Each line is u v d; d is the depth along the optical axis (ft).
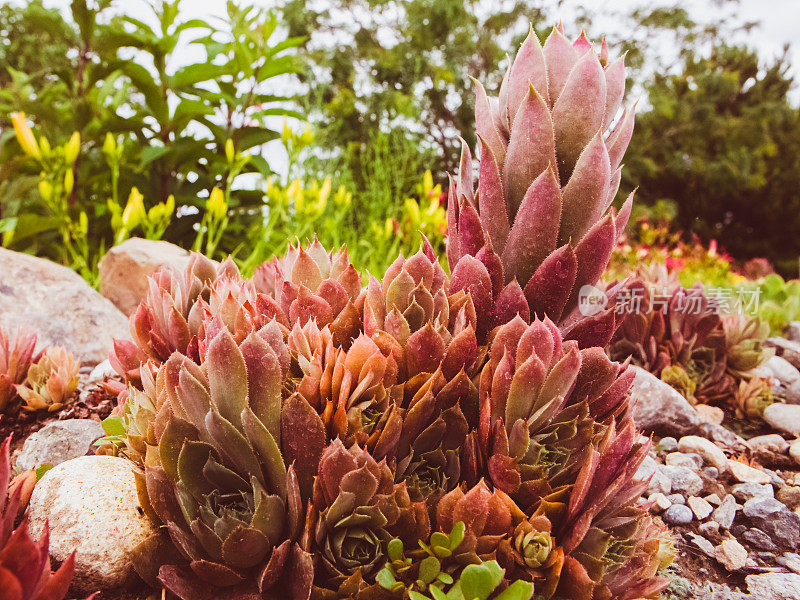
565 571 0.66
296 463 0.66
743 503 1.24
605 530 0.73
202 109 2.28
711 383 1.70
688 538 1.12
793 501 1.26
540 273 0.73
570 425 0.70
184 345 0.93
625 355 1.70
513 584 0.63
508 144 0.78
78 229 2.03
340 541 0.63
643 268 2.00
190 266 1.04
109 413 1.22
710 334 1.72
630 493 0.72
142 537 0.75
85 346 1.57
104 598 0.73
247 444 0.64
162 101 2.33
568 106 0.74
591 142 0.72
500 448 0.67
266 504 0.62
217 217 1.94
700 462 1.35
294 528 0.63
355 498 0.63
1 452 0.61
